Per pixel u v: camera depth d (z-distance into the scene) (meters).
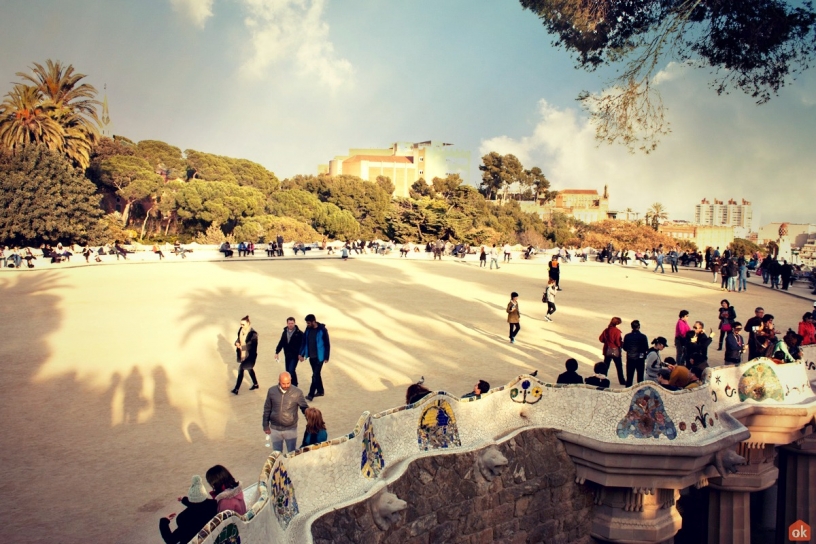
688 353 15.34
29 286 31.95
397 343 20.00
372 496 8.57
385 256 58.16
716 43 19.88
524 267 49.62
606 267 52.31
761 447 14.94
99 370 16.17
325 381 15.62
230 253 52.59
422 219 79.62
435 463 10.25
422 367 17.12
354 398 14.22
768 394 14.84
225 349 18.92
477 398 11.63
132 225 92.06
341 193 107.00
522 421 12.27
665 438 11.95
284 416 9.99
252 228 75.88
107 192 88.62
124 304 26.58
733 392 14.43
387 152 178.25
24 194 52.31
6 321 22.36
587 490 12.83
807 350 16.89
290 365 14.05
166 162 112.69
